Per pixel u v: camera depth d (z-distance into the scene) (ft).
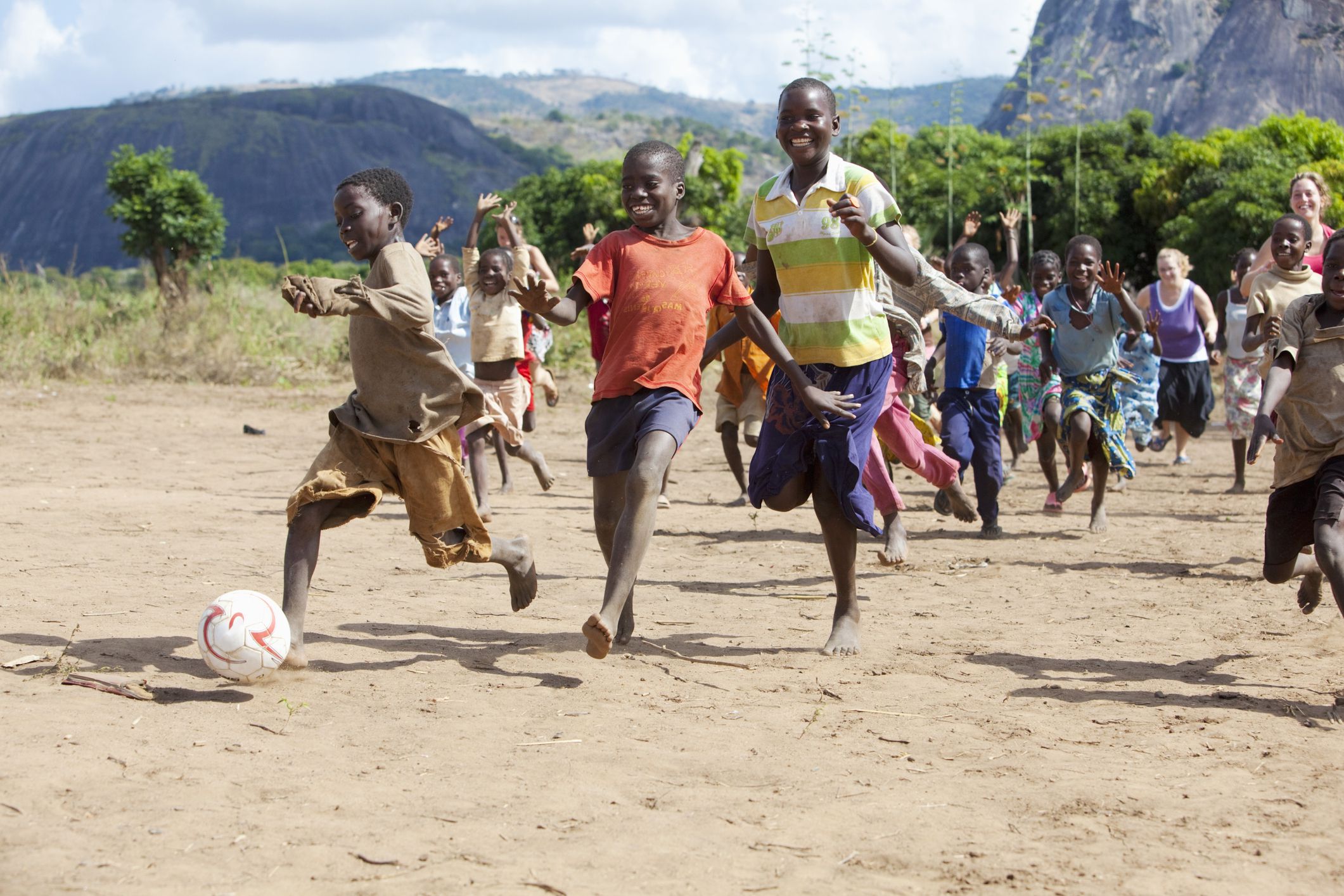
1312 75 327.26
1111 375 35.45
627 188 19.94
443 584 26.55
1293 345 19.47
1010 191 134.00
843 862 12.47
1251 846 13.01
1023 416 41.63
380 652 20.42
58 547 28.78
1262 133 128.77
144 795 13.64
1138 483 47.55
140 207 103.86
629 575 18.22
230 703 17.24
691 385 19.83
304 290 16.69
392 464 18.83
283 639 17.76
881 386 21.18
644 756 15.57
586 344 94.89
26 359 83.46
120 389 79.71
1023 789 14.61
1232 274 44.68
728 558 31.19
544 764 15.21
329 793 13.97
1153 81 345.51
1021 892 11.85
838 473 20.68
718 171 179.83
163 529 32.07
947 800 14.25
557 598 25.35
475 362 37.70
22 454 49.85
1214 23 352.28
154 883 11.56
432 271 38.68
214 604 17.67
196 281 106.52
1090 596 26.48
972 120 537.65
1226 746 16.29
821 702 18.22
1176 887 12.01
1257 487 46.14
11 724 15.71
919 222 133.59
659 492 18.75
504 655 20.54
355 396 19.01
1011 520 37.99
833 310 20.83
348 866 12.06
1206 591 27.02
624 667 20.06
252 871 11.89
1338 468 19.01
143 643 20.18
